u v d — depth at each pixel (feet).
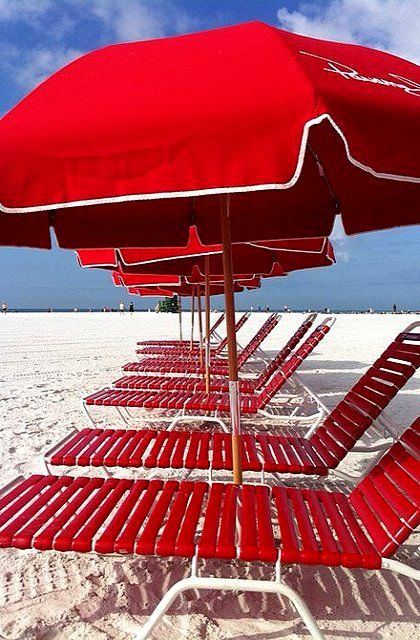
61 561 7.47
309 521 6.04
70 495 6.72
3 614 6.21
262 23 4.97
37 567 7.30
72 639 5.78
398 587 6.80
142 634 4.91
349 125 3.28
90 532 5.60
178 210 9.80
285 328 59.62
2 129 3.85
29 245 6.79
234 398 7.32
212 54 4.29
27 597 6.57
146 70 4.25
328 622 6.09
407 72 4.95
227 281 7.14
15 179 3.65
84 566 7.33
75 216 8.70
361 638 5.83
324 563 5.20
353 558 5.23
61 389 20.74
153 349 28.37
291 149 3.34
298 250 12.00
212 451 8.75
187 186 3.49
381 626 6.04
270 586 4.92
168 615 6.20
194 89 3.73
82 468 11.15
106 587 6.81
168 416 15.84
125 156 3.56
